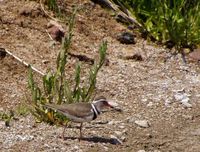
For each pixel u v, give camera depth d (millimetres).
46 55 15156
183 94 14703
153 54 16438
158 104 14219
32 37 15570
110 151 12094
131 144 12508
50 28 15906
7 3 16234
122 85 14812
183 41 16922
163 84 15125
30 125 12641
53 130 12594
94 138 12484
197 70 16125
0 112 12984
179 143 12742
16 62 14578
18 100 13477
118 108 13898
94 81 13133
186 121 13656
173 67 16094
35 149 11773
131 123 13312
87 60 15391
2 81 14016
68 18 16562
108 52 16062
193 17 17438
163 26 17156
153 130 13141
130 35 16797
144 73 15547
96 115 12156
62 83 13250
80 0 17297
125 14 17469
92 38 16328
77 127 12875
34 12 16203
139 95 14516
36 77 14336
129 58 16078
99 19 17047
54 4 16578
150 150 12422
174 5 17203
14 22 15758
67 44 13195
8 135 12133
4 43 15078
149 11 17562
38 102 13219
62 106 12078
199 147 12633
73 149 11930
